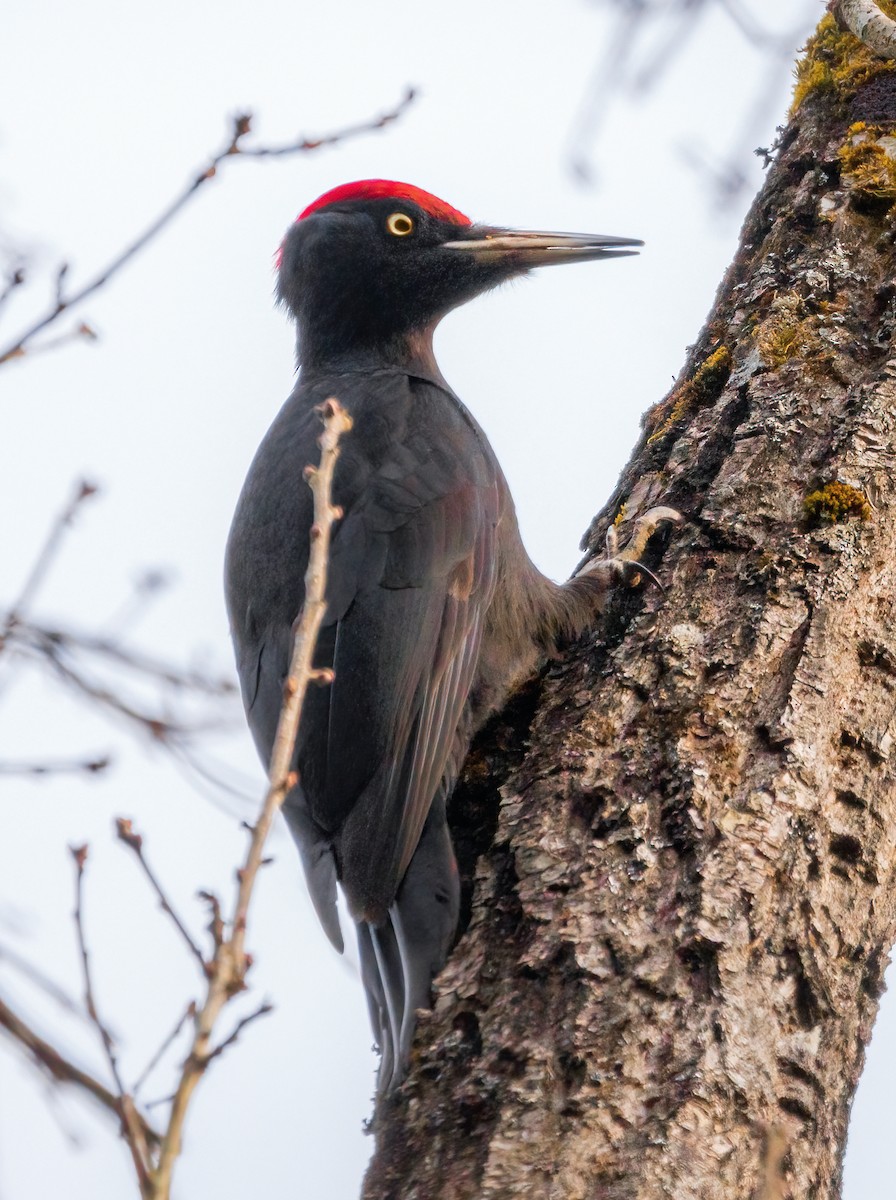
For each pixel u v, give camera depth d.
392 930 8.69
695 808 7.82
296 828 9.39
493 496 10.57
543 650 9.88
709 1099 6.94
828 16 11.60
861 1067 7.61
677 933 7.41
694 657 8.55
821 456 9.30
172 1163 4.80
